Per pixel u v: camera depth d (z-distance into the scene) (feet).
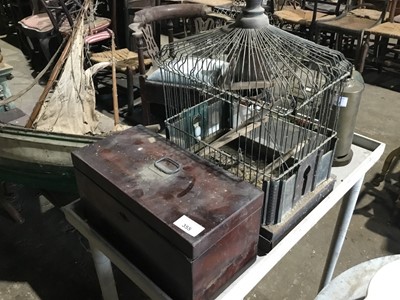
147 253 2.60
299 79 3.00
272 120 3.20
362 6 10.71
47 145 4.83
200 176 2.66
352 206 4.25
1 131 4.94
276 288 5.42
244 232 2.52
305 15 11.18
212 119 3.50
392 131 8.68
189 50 3.25
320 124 3.19
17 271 5.66
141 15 6.32
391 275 2.53
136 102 9.38
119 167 2.74
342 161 3.79
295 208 3.04
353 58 11.62
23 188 7.13
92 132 5.65
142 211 2.42
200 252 2.22
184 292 2.42
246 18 3.11
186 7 6.57
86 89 5.72
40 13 10.92
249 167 3.14
